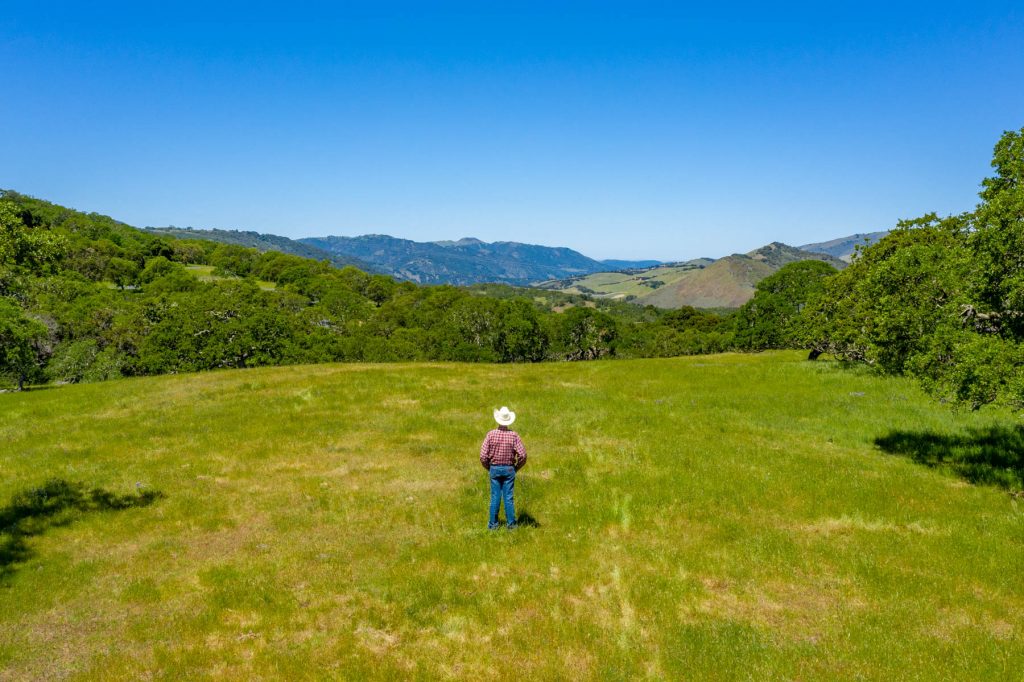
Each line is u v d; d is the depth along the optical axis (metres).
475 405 23.81
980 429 19.05
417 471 15.55
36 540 11.23
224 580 9.78
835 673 7.58
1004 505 13.02
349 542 11.35
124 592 9.36
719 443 18.31
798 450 17.55
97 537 11.48
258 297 91.75
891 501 13.38
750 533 11.88
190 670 7.47
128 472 15.14
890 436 18.77
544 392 26.77
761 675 7.56
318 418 21.08
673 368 35.00
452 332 100.69
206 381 28.62
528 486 14.43
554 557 10.79
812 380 29.64
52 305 80.31
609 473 15.41
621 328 122.19
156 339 67.69
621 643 8.23
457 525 12.20
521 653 8.02
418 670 7.59
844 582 9.93
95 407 23.12
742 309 77.25
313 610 8.92
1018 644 8.09
